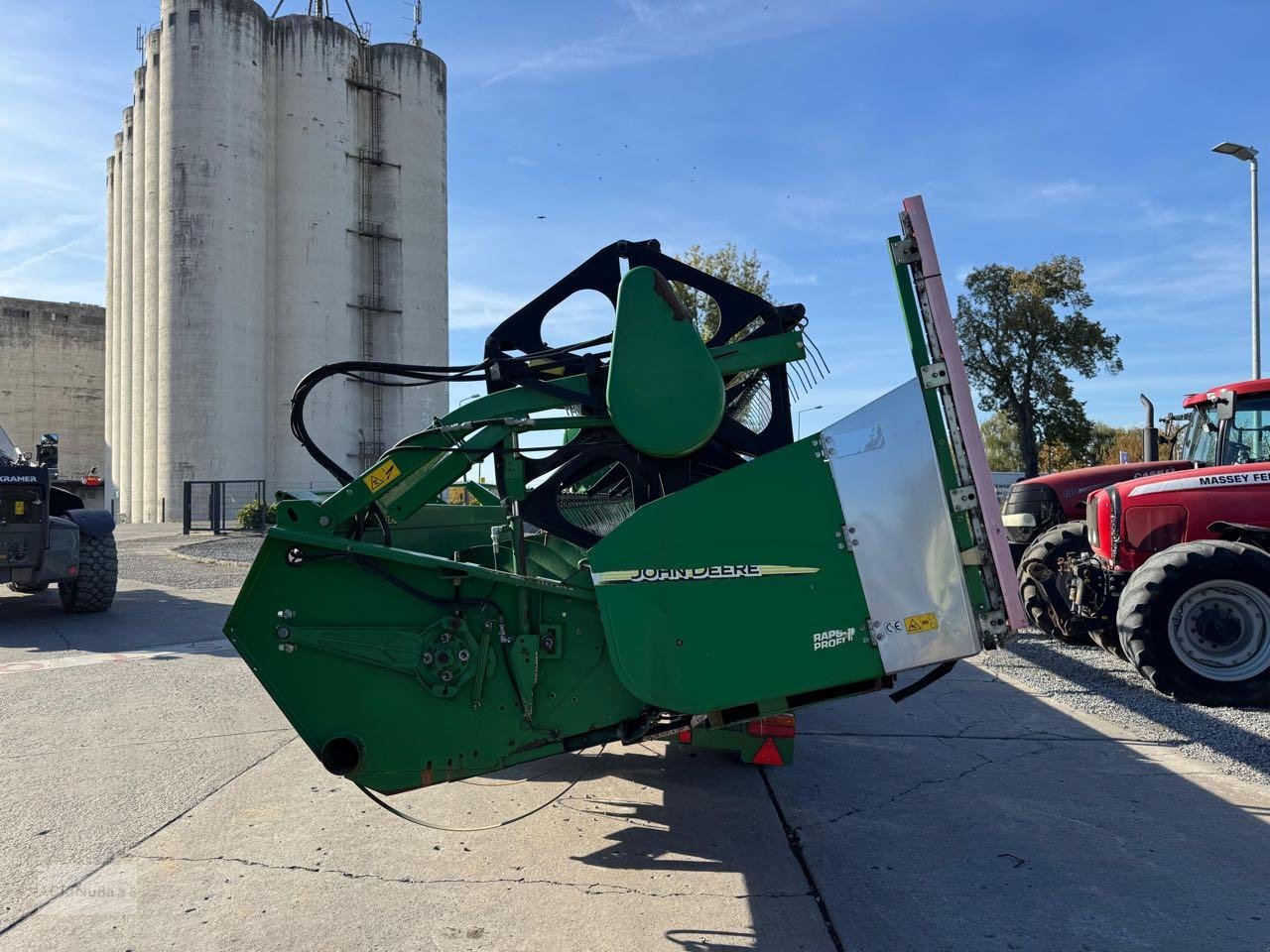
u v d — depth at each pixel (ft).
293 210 126.52
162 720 17.28
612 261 12.34
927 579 9.86
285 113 126.82
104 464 176.04
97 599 31.32
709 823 11.91
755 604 9.93
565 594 10.52
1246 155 53.57
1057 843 11.04
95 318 176.35
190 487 81.25
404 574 10.69
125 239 137.08
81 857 10.92
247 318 122.42
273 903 9.64
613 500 15.24
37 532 28.76
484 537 16.75
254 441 123.03
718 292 12.18
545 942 8.77
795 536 9.97
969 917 9.18
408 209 136.67
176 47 118.42
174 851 11.08
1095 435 121.39
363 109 134.82
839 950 8.57
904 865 10.48
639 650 9.84
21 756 15.02
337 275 129.08
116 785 13.50
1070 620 24.20
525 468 12.01
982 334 119.14
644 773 14.15
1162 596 18.01
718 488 10.03
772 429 11.97
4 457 33.24
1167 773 13.69
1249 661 17.62
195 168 118.32
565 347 12.30
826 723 16.90
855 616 9.90
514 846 11.18
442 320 140.46
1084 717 17.08
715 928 9.01
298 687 10.62
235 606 10.61
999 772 13.84
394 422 133.69
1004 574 9.69
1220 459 23.67
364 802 12.78
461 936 8.90
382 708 10.60
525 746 10.57
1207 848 10.84
